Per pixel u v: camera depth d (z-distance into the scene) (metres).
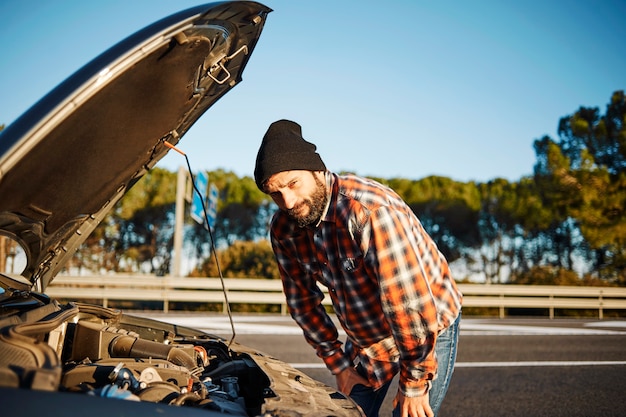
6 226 2.35
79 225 2.82
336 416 2.04
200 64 2.35
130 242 25.47
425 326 2.41
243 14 2.28
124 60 1.84
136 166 2.71
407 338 2.43
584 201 22.48
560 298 16.41
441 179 26.88
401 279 2.37
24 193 2.13
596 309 16.47
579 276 19.31
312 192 2.41
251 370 2.66
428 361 2.46
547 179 23.86
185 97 2.50
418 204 26.22
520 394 6.09
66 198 2.41
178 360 2.61
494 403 5.71
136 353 2.61
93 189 2.54
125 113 2.17
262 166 2.35
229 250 17.14
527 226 25.08
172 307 14.94
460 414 5.30
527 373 7.15
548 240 25.95
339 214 2.48
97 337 2.66
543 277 18.66
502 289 15.28
